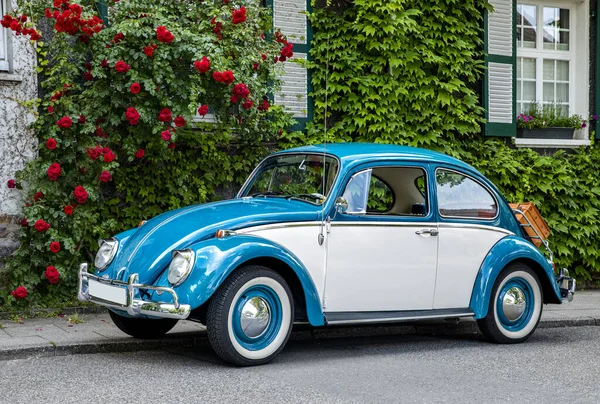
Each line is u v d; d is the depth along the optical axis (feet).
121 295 19.79
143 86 28.27
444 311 23.58
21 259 27.71
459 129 36.88
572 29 42.04
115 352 22.22
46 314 27.27
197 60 27.63
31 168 28.17
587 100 41.52
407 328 27.04
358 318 21.76
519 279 24.90
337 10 35.45
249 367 20.07
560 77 42.04
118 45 27.55
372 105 34.91
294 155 24.13
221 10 29.30
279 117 32.78
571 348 24.13
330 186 22.08
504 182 37.65
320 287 21.44
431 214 23.43
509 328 24.76
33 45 28.99
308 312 20.62
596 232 39.04
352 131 35.14
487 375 19.74
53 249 26.86
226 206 22.24
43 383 18.08
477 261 24.20
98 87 28.04
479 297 23.99
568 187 38.91
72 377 18.71
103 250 21.95
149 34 27.71
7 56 29.45
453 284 23.75
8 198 28.73
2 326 25.08
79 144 28.22
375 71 35.19
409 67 35.73
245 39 29.40
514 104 38.83
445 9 36.86
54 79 28.27
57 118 27.94
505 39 38.78
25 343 21.81
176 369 19.71
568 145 40.34
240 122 30.19
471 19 37.93
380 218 22.41
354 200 22.22
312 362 21.01
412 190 23.44
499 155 37.68
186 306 18.89
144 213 30.48
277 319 20.39
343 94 35.19
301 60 33.14
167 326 23.65
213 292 19.07
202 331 24.85
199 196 31.71
